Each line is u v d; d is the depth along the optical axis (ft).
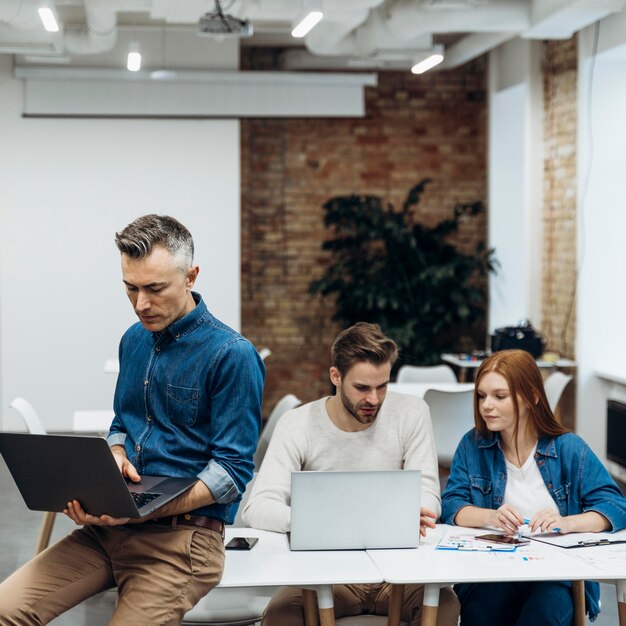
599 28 25.32
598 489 11.28
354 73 34.35
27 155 30.17
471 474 11.75
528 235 29.84
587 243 26.35
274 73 30.17
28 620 8.49
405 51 26.07
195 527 8.91
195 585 8.82
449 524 11.30
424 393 20.34
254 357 9.11
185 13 23.82
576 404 26.68
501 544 10.37
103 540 8.95
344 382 10.77
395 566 9.52
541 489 11.51
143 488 8.69
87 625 15.14
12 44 24.99
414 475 10.11
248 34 21.86
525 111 29.78
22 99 29.91
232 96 30.19
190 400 9.02
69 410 30.89
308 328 34.81
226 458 8.87
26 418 16.92
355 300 32.22
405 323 31.99
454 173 34.91
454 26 24.09
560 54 28.27
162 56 30.25
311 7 19.63
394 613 10.05
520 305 32.71
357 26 27.32
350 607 10.97
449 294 32.04
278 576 9.19
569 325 27.53
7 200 30.19
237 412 8.94
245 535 10.52
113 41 28.07
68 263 30.55
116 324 30.86
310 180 34.42
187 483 8.77
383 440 11.26
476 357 29.04
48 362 30.73
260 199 34.30
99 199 30.48
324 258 34.65
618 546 10.34
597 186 26.27
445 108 34.76
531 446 11.63
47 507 8.67
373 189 34.73
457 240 34.78
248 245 34.37
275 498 10.83
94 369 30.89
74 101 29.86
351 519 10.05
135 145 30.48
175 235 8.80
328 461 11.21
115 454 9.26
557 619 10.68
